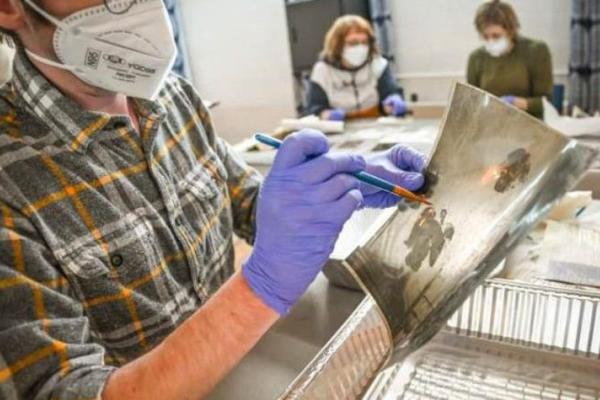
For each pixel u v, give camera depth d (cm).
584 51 300
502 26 248
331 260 75
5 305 47
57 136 63
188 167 80
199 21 434
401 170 60
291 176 49
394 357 50
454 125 52
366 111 267
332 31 280
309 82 296
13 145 60
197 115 88
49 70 66
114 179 66
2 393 44
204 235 78
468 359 64
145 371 47
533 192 42
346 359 57
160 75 71
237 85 446
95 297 62
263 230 50
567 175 41
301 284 50
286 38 404
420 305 47
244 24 417
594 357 62
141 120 73
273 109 438
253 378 64
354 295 79
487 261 44
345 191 49
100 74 67
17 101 64
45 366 46
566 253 74
